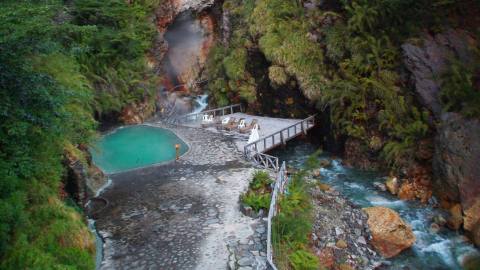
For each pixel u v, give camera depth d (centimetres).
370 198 1795
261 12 2620
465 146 1620
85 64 2311
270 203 1363
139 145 2203
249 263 1132
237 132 2369
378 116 2017
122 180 1764
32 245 902
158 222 1383
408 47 2064
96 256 1188
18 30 845
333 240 1426
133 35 2492
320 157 2256
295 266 1179
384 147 1962
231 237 1266
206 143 2205
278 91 2530
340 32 2320
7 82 938
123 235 1306
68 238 1001
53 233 969
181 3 2892
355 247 1416
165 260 1165
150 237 1289
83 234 1089
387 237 1440
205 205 1489
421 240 1510
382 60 2134
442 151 1698
